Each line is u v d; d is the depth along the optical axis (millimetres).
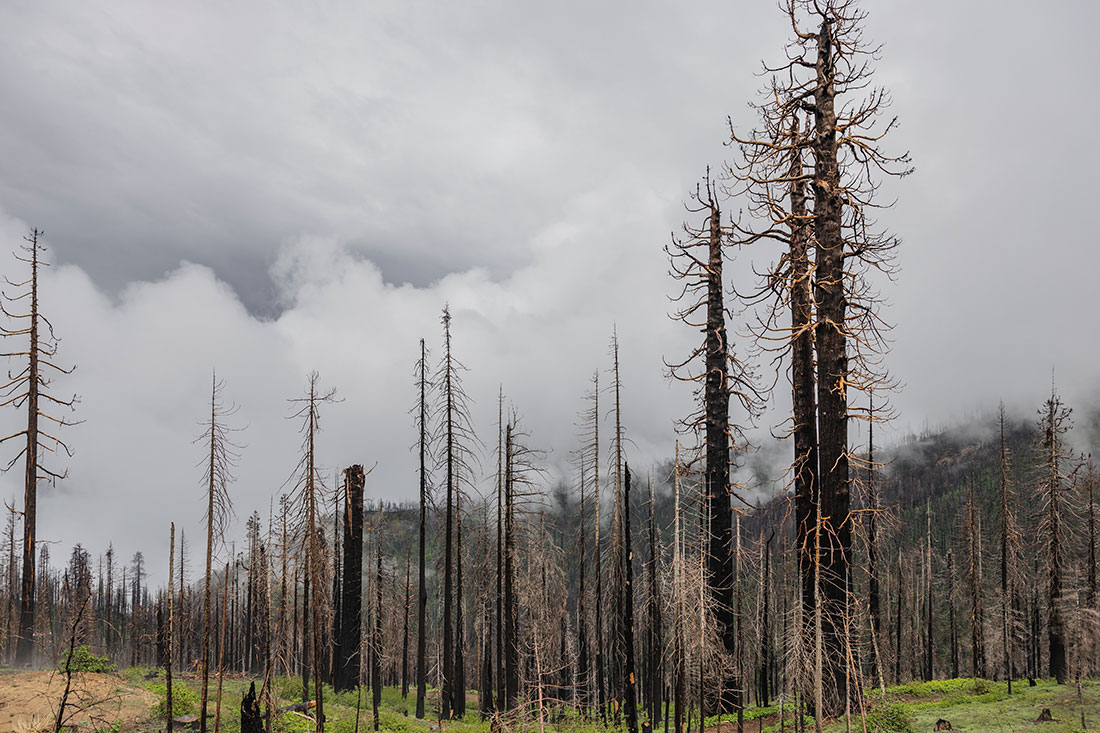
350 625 35156
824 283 20422
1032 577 48781
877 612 28797
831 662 16031
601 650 32219
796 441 22812
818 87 21438
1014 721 20000
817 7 21453
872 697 19906
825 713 17469
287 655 23328
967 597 64000
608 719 29109
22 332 30141
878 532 22125
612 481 29922
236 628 62062
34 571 30094
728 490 23469
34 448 30188
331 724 26078
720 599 21219
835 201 20906
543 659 23922
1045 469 38562
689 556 17203
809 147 22094
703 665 16906
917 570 68812
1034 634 49625
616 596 29688
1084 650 30094
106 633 63312
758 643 26031
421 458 32906
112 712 23250
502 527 32688
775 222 22859
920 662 67375
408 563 45531
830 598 18266
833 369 20188
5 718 21500
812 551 18500
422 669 32031
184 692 26953
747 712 23172
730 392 24625
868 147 20812
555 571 34375
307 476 21594
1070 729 18438
